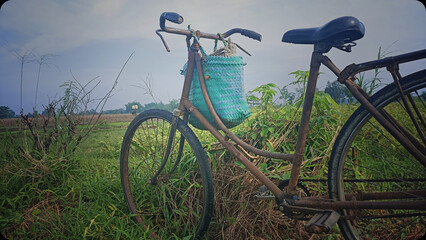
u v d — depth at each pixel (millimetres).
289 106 2439
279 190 1563
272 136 2242
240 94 1686
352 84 1323
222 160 2182
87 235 1786
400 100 1281
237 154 1644
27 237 1854
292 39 1394
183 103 1781
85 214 1948
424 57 1130
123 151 2090
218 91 1632
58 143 2932
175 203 2035
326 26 1252
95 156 3449
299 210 1477
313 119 2225
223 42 1835
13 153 2771
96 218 1934
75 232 1799
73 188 2320
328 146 2199
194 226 1852
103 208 2047
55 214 1982
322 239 1802
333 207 1407
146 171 2453
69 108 2914
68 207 2062
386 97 1279
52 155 2732
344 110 2783
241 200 1935
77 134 2990
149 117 1960
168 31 1615
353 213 1438
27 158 2590
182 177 2111
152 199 2162
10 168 2600
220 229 1929
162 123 2502
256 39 1800
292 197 1533
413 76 1219
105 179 2482
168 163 2301
